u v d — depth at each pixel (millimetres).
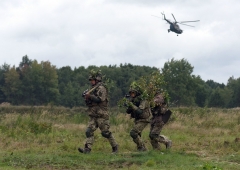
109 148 15602
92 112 14227
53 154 13477
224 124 24781
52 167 11586
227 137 19578
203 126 24109
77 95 76875
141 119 14633
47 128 19547
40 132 18938
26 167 11492
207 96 84688
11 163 11898
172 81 74250
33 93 76312
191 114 27656
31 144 15805
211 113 29391
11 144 15688
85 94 14234
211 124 24406
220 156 14125
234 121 25812
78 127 21391
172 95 74438
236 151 15305
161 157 13219
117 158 13039
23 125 20078
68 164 11945
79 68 92062
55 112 27656
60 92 81375
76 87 82062
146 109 14617
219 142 17250
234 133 21531
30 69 76750
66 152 14117
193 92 76250
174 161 12781
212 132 21672
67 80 87812
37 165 11758
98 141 17016
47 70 76812
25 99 76125
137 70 86438
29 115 23609
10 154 13312
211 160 13195
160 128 14844
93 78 14305
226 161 13094
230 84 88562
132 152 14531
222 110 33625
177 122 24156
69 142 16297
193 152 14852
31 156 12828
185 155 14086
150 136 14938
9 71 75562
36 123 20188
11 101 75812
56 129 20188
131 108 14570
